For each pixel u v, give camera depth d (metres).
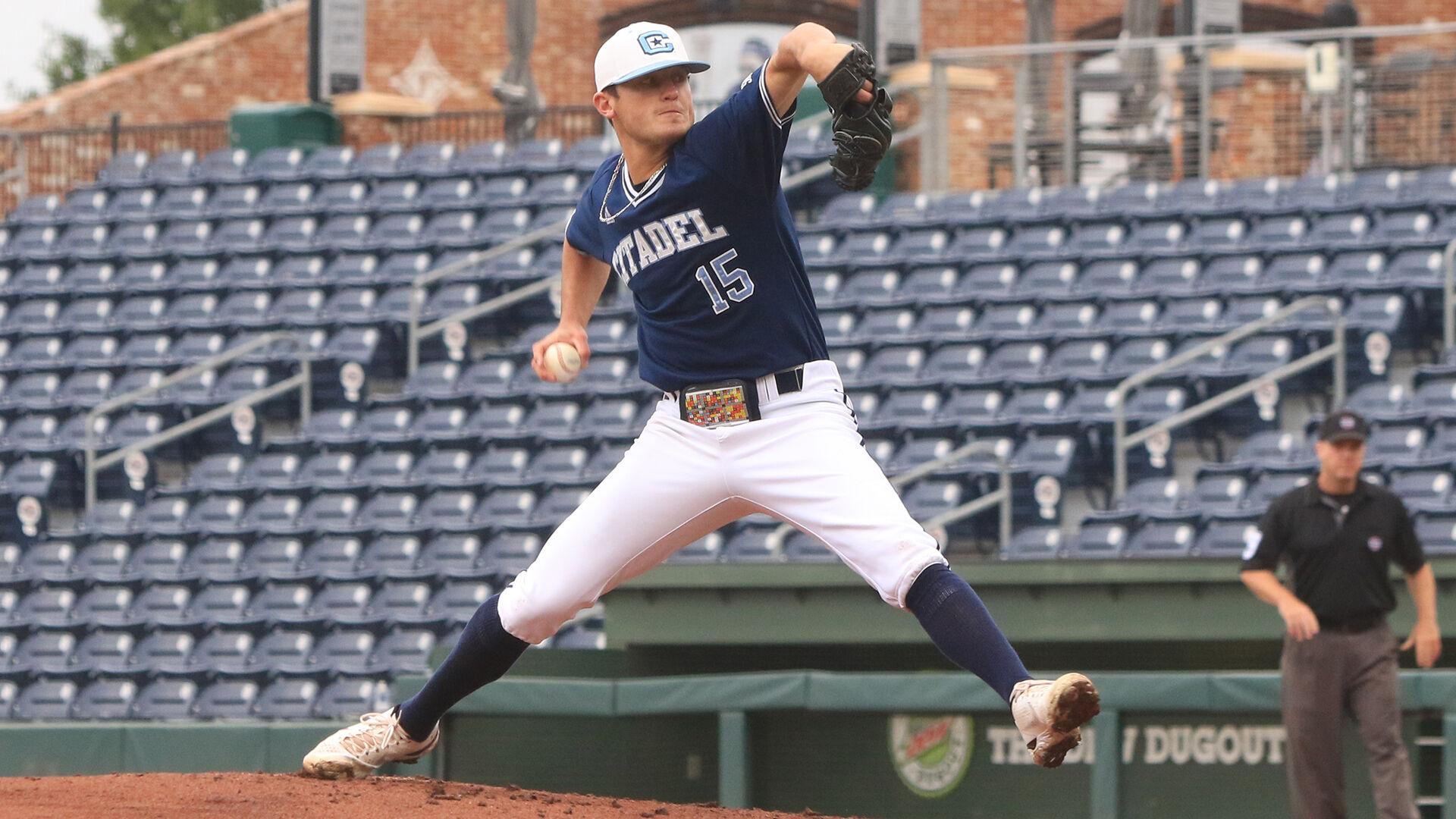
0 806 14.64
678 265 13.55
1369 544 24.59
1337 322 41.47
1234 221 50.28
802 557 40.22
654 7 84.62
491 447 48.75
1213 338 45.28
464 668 15.65
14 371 57.06
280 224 61.19
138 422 53.78
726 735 30.09
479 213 59.28
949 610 13.42
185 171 64.62
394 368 54.72
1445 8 80.31
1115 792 28.38
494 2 84.25
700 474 14.05
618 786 31.84
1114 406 43.78
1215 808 28.00
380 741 16.31
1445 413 40.41
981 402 45.56
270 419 53.94
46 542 49.75
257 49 80.38
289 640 43.69
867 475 13.70
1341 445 24.45
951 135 62.56
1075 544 39.06
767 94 12.99
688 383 13.95
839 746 30.39
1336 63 52.22
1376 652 24.66
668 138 13.32
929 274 51.19
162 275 60.19
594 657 35.06
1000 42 81.31
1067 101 54.69
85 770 33.12
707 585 33.22
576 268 15.10
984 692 29.03
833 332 50.03
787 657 37.56
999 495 39.66
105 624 46.12
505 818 14.67
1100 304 48.03
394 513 47.31
